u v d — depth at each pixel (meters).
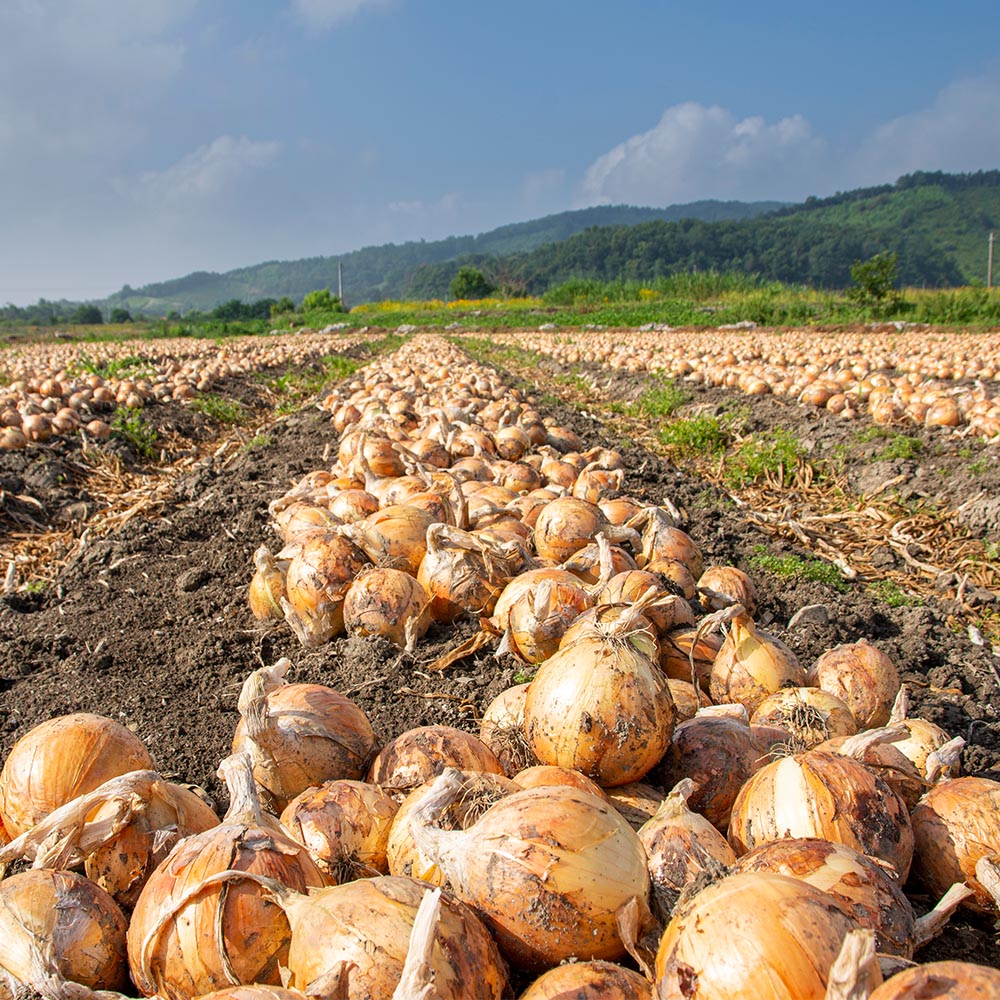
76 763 0.56
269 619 1.00
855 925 0.42
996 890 0.51
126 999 0.46
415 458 1.28
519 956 0.47
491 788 0.52
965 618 1.13
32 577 1.29
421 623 0.90
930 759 0.60
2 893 0.49
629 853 0.47
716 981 0.40
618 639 0.59
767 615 1.01
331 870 0.54
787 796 0.53
